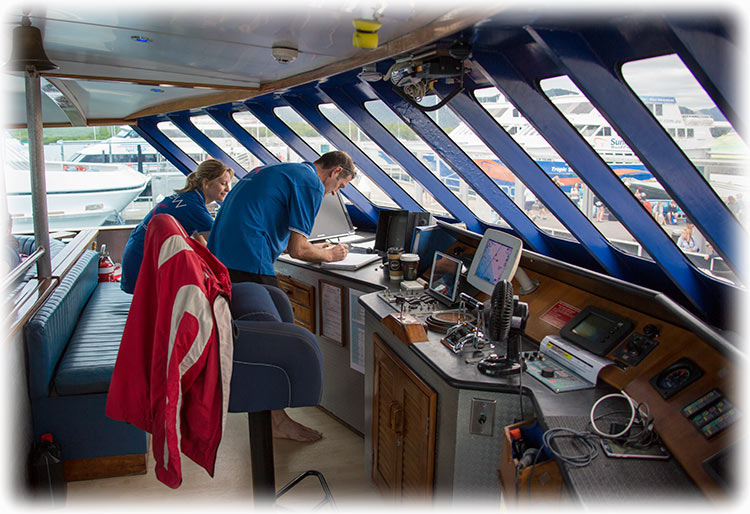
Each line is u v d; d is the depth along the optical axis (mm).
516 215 4059
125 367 1934
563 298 2621
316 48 3076
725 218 2508
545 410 1903
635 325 2174
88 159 8086
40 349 2943
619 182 2951
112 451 3162
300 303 4102
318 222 4789
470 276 2988
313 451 3486
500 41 2709
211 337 1799
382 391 2883
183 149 7281
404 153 4508
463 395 2166
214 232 3555
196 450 1872
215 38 2795
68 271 4027
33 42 2426
